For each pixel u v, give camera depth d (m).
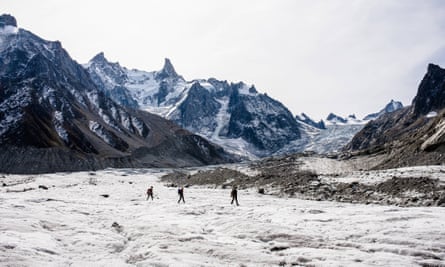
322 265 13.72
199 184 74.00
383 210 27.89
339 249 16.70
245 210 31.98
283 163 92.19
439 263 13.81
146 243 18.39
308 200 43.16
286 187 52.06
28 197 40.00
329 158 98.50
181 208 33.84
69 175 101.56
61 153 137.75
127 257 16.36
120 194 53.84
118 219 28.08
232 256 15.39
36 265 12.81
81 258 15.70
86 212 31.11
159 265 13.85
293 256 15.09
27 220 22.64
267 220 26.59
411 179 41.81
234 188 38.31
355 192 43.47
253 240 19.22
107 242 18.84
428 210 27.45
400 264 13.73
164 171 141.00
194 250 16.48
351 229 21.12
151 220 26.38
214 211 32.25
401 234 18.83
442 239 17.45
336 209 30.86
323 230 21.48
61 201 39.41
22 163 124.00
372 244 17.22
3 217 23.22
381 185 43.16
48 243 17.17
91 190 59.53
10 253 13.86
